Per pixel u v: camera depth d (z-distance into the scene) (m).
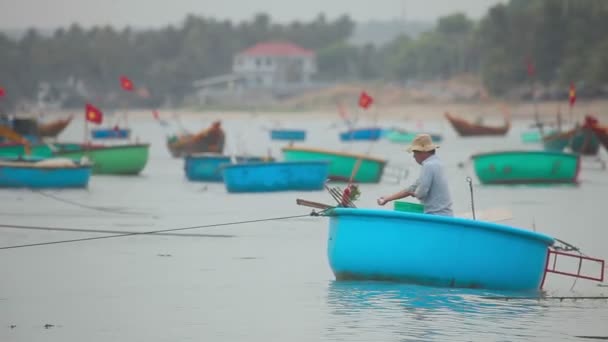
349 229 40.94
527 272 41.50
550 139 139.12
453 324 35.81
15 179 88.44
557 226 65.50
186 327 35.69
